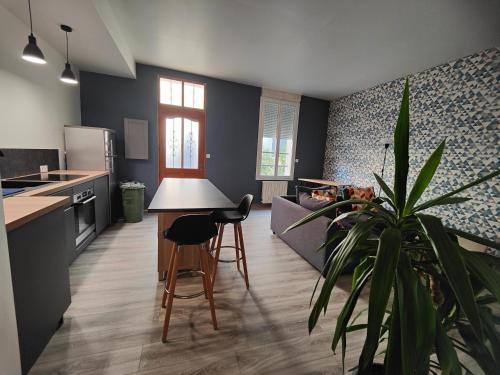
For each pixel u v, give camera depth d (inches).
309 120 237.1
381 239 27.8
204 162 201.3
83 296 77.1
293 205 122.4
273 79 187.0
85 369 52.2
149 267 97.5
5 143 93.1
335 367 56.7
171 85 182.7
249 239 137.3
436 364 36.6
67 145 133.5
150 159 180.2
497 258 29.5
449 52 124.4
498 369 26.7
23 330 48.2
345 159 221.1
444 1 86.4
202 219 62.9
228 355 58.1
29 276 49.9
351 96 213.3
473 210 123.3
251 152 216.7
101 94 161.9
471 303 21.5
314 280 95.3
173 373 52.7
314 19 102.7
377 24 103.6
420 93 152.3
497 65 115.6
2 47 89.6
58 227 61.6
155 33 122.5
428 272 31.8
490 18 94.7
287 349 61.0
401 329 24.4
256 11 99.3
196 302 77.5
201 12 102.0
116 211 158.2
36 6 86.4
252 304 78.2
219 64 161.8
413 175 156.0
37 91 111.6
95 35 106.5
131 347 58.6
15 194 69.2
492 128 117.4
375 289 25.0
